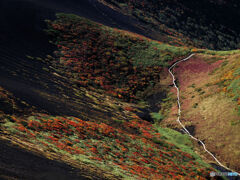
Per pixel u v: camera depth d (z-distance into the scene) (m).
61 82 41.31
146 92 50.72
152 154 30.41
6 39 45.72
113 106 41.72
